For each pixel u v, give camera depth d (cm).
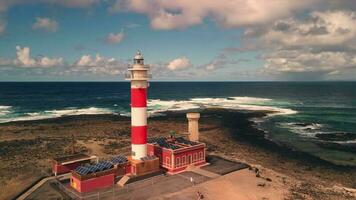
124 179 3438
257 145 5941
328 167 4644
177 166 3838
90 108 11644
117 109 11375
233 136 6744
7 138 6169
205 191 3231
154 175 3641
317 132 7244
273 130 7456
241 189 3334
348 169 4562
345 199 3341
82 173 3209
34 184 3484
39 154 4847
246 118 9288
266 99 16488
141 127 3625
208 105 13050
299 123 8444
